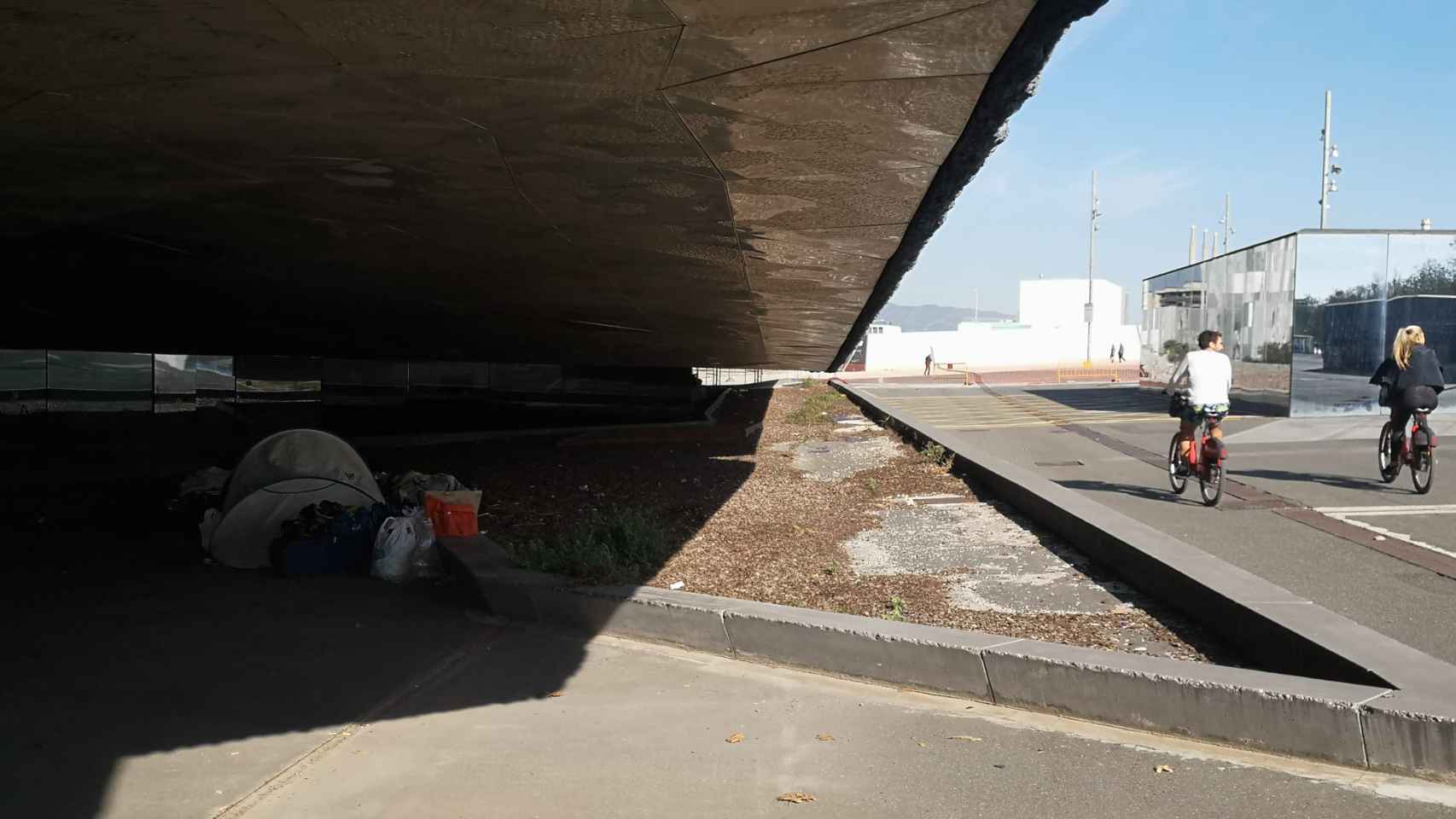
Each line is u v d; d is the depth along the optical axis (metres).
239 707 4.97
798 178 4.93
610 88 3.77
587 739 4.54
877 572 7.62
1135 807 3.69
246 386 24.58
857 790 3.93
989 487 11.03
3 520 10.53
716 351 18.86
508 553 7.65
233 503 8.98
